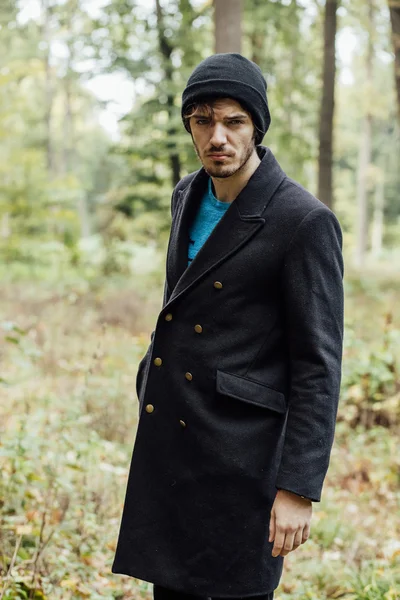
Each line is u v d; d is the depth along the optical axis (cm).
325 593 346
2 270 1556
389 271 2372
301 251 193
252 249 199
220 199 211
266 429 202
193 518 204
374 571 343
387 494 503
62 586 289
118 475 445
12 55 1325
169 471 208
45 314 991
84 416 532
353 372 619
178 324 207
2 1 1282
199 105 193
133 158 1680
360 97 2389
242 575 203
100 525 369
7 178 1584
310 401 192
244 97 190
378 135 4178
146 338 802
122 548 212
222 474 201
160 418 209
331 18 1373
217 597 204
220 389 199
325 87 1395
